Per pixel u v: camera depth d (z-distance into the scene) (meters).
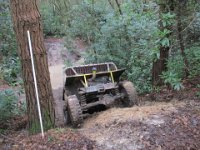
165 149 4.62
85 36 12.16
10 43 11.83
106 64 7.74
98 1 11.88
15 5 5.39
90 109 7.02
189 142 4.75
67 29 12.96
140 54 9.27
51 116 5.71
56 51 18.69
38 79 5.54
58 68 15.63
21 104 8.43
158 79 7.84
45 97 5.62
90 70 7.68
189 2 7.19
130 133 5.00
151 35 8.29
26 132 6.57
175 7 7.18
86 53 10.89
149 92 8.02
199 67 7.47
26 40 5.43
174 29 7.30
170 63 7.49
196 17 7.26
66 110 6.81
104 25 10.27
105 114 6.25
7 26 11.26
